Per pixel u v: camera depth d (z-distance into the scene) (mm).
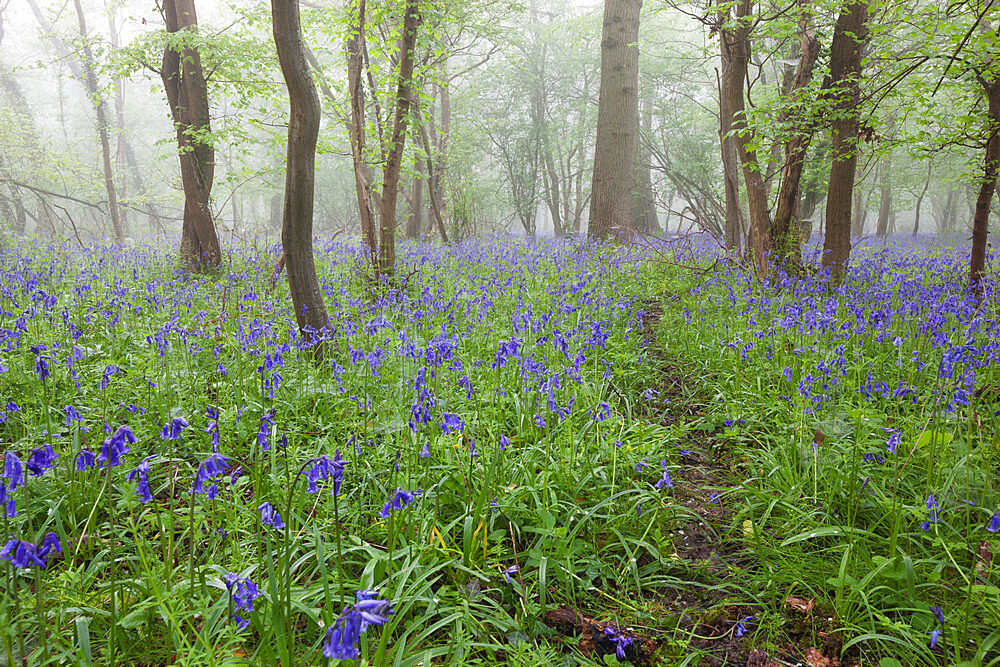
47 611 2654
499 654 2779
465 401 4793
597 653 2809
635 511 3699
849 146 9875
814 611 3035
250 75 13180
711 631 2980
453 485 3758
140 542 2898
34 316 6637
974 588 2852
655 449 4504
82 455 2461
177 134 12562
